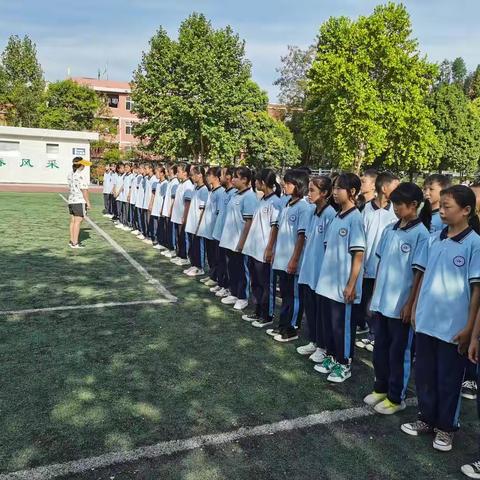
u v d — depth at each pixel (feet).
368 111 84.53
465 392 12.20
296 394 11.62
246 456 9.05
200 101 75.87
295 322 15.07
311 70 93.97
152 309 17.42
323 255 13.26
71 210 27.27
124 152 112.78
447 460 9.33
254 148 100.12
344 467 8.89
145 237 32.30
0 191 62.34
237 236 18.02
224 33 84.64
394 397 11.00
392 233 11.02
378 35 87.61
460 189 9.25
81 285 20.10
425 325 9.70
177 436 9.55
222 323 16.34
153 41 83.25
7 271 21.77
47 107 110.73
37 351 13.28
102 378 11.86
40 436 9.34
